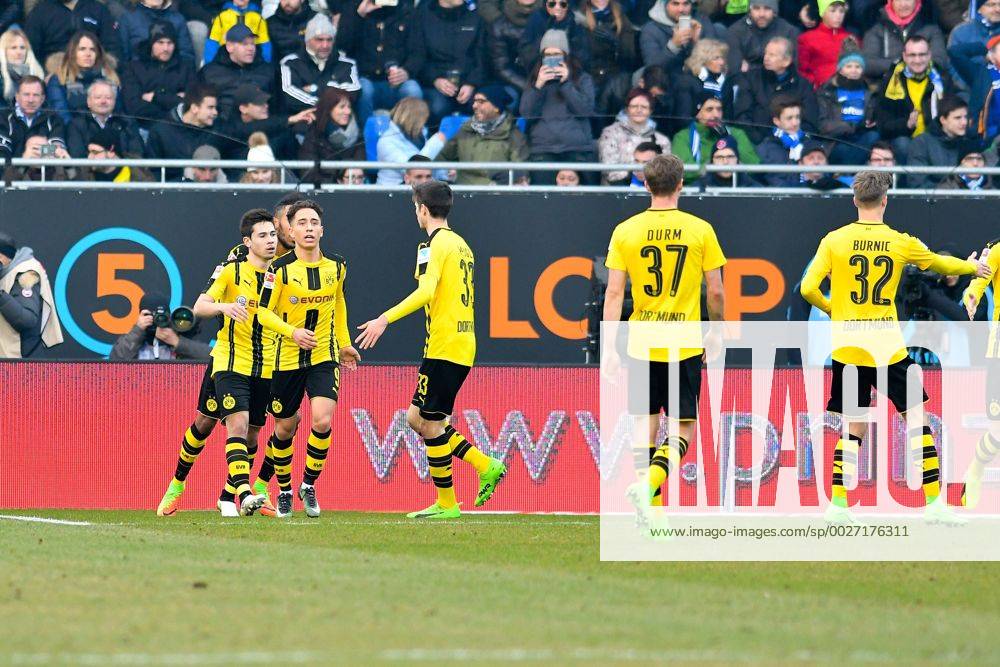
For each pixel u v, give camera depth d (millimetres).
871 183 32969
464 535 31875
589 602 20516
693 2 56812
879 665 15477
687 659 15789
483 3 55438
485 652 16141
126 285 44188
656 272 29891
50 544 28203
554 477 43219
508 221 44406
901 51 56250
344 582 22406
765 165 45062
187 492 43219
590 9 54781
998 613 20031
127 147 49375
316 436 37219
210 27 55000
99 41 53594
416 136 52406
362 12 55156
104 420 43469
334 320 37281
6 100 53250
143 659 15359
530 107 52281
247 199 44469
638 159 48906
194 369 43625
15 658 15359
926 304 43812
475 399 43312
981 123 54688
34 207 44125
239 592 21062
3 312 43812
